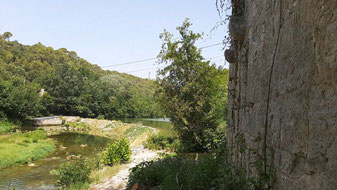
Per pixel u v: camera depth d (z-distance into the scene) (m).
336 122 1.21
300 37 1.65
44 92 42.94
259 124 2.52
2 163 12.81
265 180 2.20
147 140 15.60
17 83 38.12
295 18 1.73
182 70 12.59
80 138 24.66
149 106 63.38
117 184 7.50
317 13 1.42
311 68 1.48
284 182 1.84
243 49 3.39
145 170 5.22
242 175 2.99
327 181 1.28
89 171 9.14
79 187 8.00
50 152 17.19
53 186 9.75
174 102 12.12
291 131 1.75
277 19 2.08
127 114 55.53
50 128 30.94
